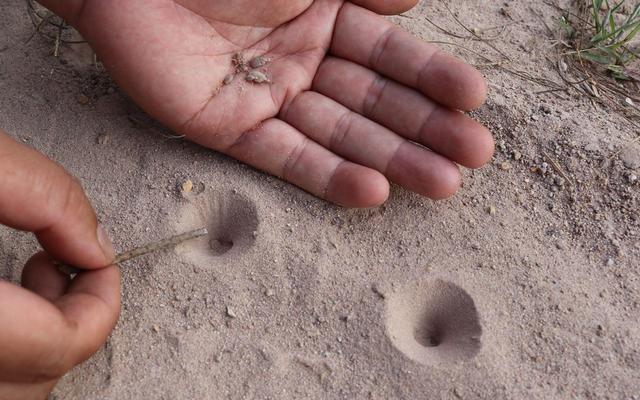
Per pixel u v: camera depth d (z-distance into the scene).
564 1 0.38
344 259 0.29
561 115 0.34
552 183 0.32
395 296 0.29
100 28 0.29
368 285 0.29
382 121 0.31
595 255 0.30
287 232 0.30
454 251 0.30
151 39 0.30
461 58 0.36
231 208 0.31
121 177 0.31
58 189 0.25
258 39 0.32
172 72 0.30
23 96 0.33
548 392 0.27
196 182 0.31
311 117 0.31
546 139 0.33
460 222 0.31
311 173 0.30
